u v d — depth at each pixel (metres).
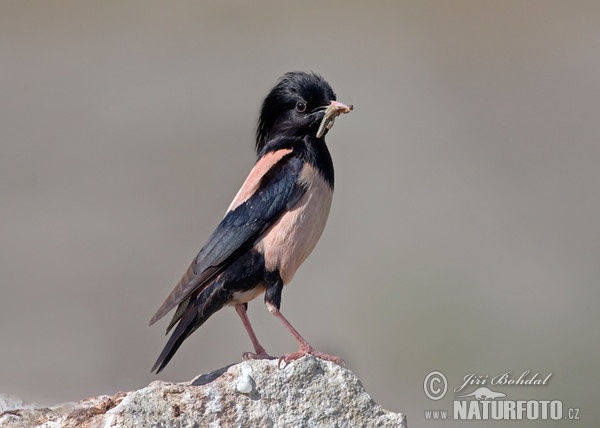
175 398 7.21
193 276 8.37
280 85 9.16
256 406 7.28
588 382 12.09
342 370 7.45
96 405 7.47
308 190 8.61
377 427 7.35
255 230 8.45
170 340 8.34
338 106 8.80
